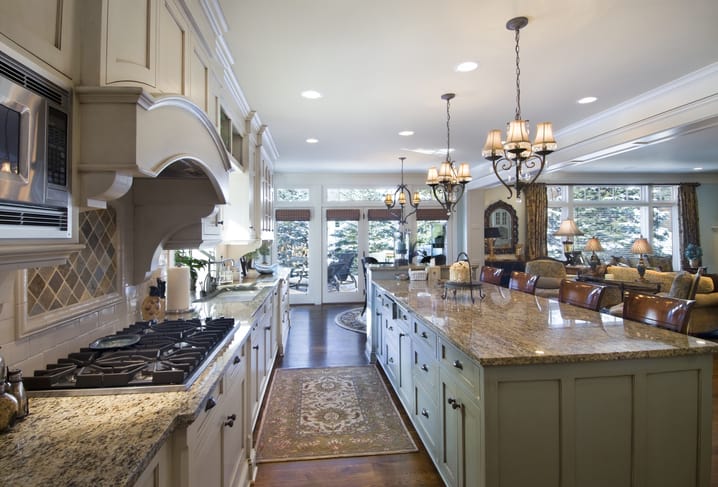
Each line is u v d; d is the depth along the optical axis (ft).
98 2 3.48
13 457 2.71
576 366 5.03
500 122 14.29
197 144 5.07
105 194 3.53
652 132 11.61
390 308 11.09
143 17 4.23
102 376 3.92
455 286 9.25
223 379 4.99
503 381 4.91
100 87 3.41
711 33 8.08
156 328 5.94
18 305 3.89
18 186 2.70
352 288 25.99
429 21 7.57
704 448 5.28
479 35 8.11
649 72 10.00
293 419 9.35
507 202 27.63
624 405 5.13
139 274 6.49
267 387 11.21
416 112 13.14
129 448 2.84
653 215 28.48
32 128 2.86
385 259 26.21
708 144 18.08
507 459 4.92
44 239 2.99
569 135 15.30
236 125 11.51
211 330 5.94
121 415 3.37
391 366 11.08
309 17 7.41
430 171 12.84
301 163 22.33
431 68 9.68
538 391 4.98
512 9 7.19
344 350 15.16
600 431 5.09
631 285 16.88
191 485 3.63
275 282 13.70
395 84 10.69
